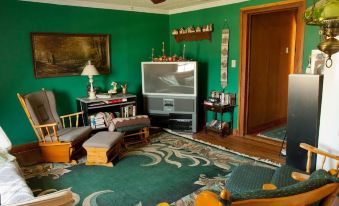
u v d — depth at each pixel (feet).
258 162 11.24
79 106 14.49
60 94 14.25
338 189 3.67
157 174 10.29
